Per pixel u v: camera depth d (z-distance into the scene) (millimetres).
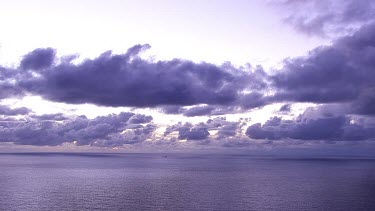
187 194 143875
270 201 126812
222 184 179125
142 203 124562
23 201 128125
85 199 132500
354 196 136625
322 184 177375
